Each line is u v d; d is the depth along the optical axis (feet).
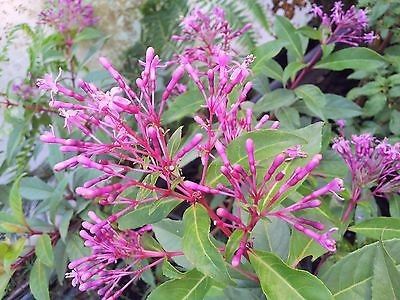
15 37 1.49
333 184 0.67
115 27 1.60
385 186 1.06
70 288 1.36
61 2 1.47
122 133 0.67
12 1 1.50
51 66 1.49
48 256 1.04
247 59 0.84
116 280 0.79
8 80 1.57
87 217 1.16
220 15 1.20
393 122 1.36
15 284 1.30
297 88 1.26
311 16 1.73
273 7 1.74
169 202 0.70
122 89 0.70
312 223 0.69
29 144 1.44
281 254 0.86
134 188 0.79
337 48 1.58
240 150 0.67
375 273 0.67
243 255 0.71
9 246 1.08
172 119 1.01
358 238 1.17
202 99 1.02
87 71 1.51
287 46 1.32
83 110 0.73
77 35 1.46
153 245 0.88
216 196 1.23
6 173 1.48
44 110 1.40
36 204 1.40
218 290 0.79
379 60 1.25
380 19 1.44
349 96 1.39
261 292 0.82
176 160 0.67
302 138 0.66
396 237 0.87
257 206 0.67
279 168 0.71
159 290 0.68
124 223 0.73
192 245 0.63
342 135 1.22
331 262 1.02
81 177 1.18
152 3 1.57
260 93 1.42
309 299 0.64
